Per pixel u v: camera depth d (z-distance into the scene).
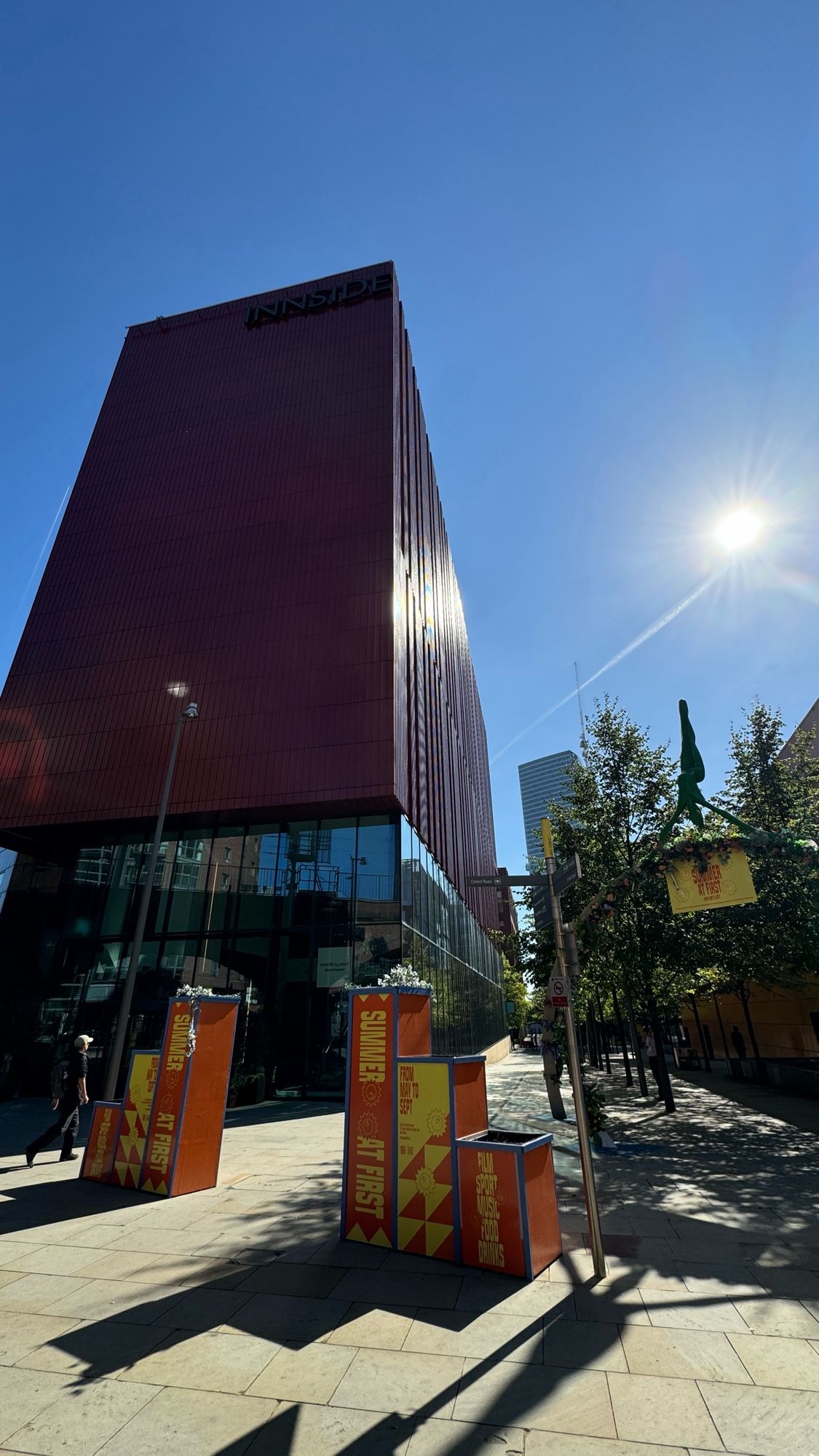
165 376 31.08
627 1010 20.48
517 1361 4.02
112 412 30.69
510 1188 5.61
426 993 7.39
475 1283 5.26
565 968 6.32
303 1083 18.31
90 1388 3.80
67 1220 7.20
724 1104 15.95
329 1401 3.63
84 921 22.42
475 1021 33.69
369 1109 6.71
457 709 42.12
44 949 22.25
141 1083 9.05
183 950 21.05
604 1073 26.80
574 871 6.19
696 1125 13.02
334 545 24.42
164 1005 20.50
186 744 22.62
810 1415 3.42
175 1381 3.87
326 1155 10.62
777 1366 3.91
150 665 24.39
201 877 21.91
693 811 8.37
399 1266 5.68
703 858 8.31
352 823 21.28
